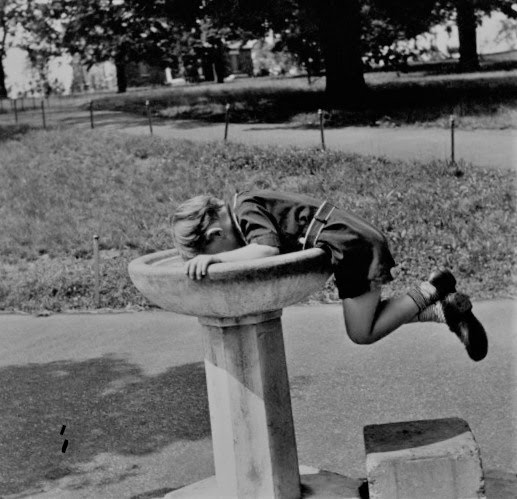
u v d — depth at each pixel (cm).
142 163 1800
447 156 1658
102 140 2050
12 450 627
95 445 627
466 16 3225
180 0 2645
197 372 795
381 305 409
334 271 397
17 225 1439
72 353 888
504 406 638
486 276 1061
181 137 2114
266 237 386
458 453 393
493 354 772
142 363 835
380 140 1919
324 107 2575
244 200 399
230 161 1727
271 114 2552
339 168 1603
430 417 631
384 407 662
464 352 784
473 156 1647
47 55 5153
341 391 707
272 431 412
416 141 1870
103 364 839
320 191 1467
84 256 1286
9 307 1102
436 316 409
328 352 820
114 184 1650
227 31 4622
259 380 407
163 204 1491
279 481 415
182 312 406
